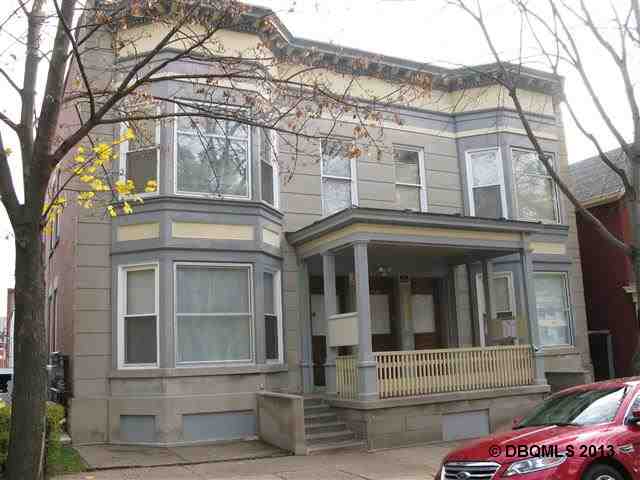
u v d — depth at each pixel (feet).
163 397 40.78
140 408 41.11
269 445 40.60
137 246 42.86
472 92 55.72
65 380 45.37
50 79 23.93
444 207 54.34
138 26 42.98
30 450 21.59
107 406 41.73
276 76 46.39
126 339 42.83
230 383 42.70
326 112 50.57
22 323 22.29
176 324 42.09
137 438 41.14
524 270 48.34
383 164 52.75
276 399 40.32
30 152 24.38
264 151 46.98
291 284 48.14
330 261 45.37
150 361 42.04
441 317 54.13
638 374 33.17
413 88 38.63
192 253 42.86
